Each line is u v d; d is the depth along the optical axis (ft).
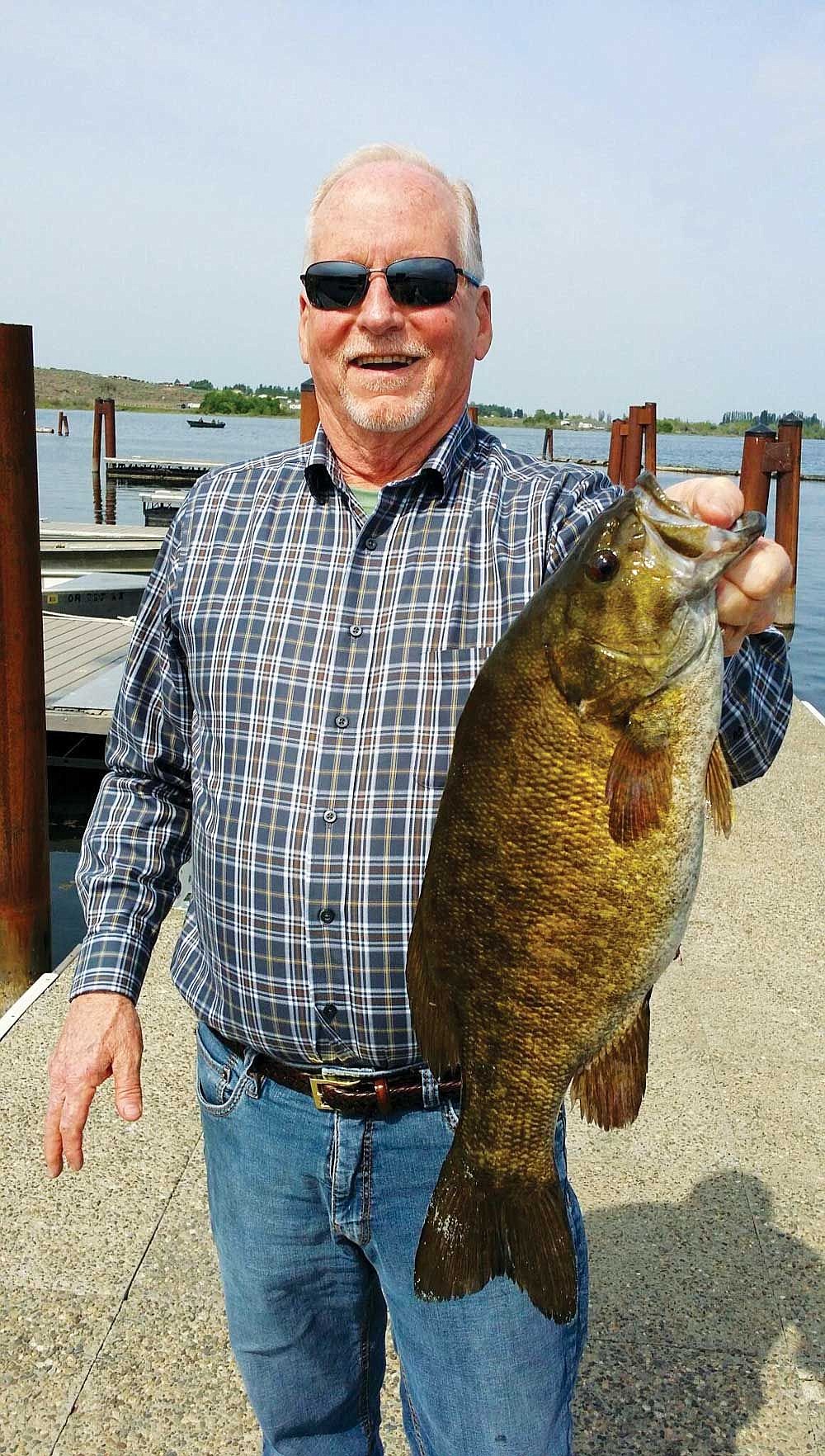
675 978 15.43
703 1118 12.32
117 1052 7.28
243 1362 7.31
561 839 5.49
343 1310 7.27
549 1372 6.34
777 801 22.41
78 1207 10.88
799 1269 10.14
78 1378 8.98
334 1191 6.66
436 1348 6.43
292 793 6.64
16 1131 11.96
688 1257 10.27
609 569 5.29
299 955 6.56
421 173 7.00
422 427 7.07
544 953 5.63
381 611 6.72
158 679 7.68
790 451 44.83
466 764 5.73
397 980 6.44
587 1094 5.96
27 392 15.48
